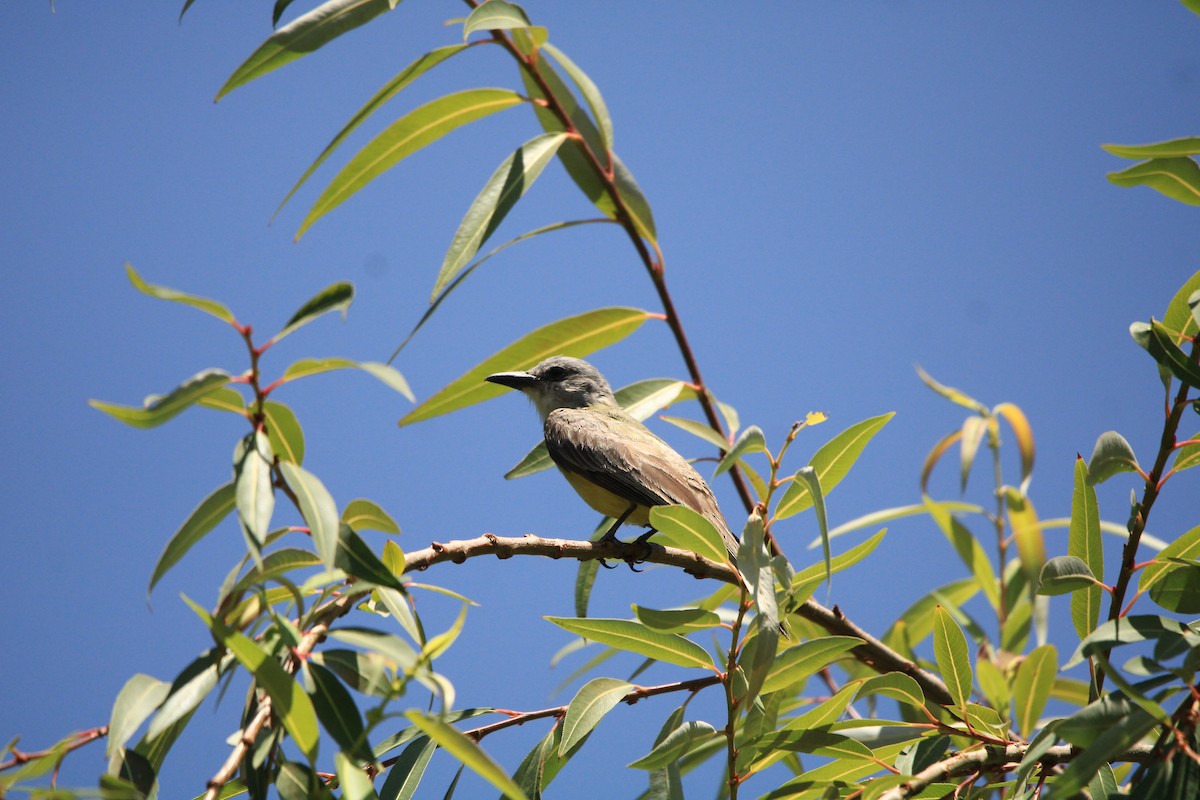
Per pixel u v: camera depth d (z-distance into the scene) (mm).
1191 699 6422
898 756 8211
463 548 7895
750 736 7629
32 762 5668
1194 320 7816
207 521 6555
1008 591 11398
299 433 6789
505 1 8969
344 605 6773
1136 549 7770
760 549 7113
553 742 7938
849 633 9578
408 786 7648
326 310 6289
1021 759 7777
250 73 8523
